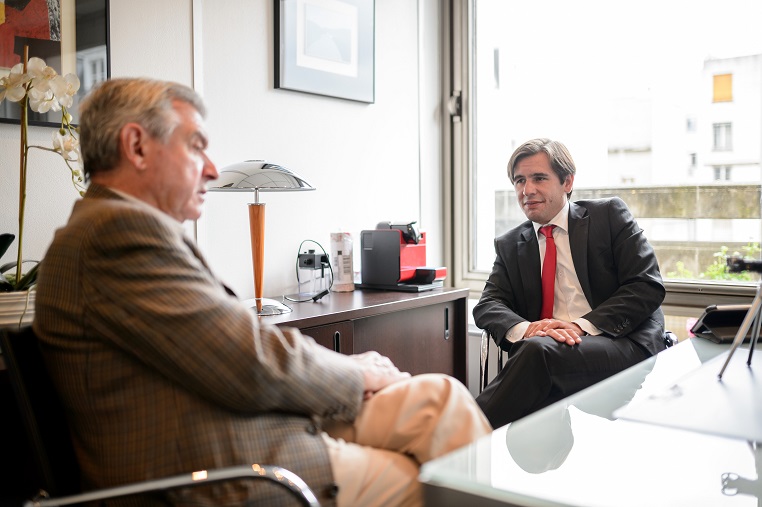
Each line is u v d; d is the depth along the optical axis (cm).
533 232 261
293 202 293
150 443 120
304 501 112
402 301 262
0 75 203
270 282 284
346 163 319
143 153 132
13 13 206
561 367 215
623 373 164
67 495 126
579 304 251
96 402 121
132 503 120
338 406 137
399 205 352
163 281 119
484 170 379
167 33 247
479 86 378
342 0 310
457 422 146
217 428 122
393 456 144
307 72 295
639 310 234
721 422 123
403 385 151
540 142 256
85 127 134
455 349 301
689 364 169
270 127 284
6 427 172
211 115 262
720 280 314
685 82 318
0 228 207
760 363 165
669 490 105
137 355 119
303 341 136
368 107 331
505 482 102
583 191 349
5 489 173
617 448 119
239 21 271
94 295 119
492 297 258
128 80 136
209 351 118
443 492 103
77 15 220
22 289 182
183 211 140
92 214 123
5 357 123
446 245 386
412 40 358
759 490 109
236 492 120
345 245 288
